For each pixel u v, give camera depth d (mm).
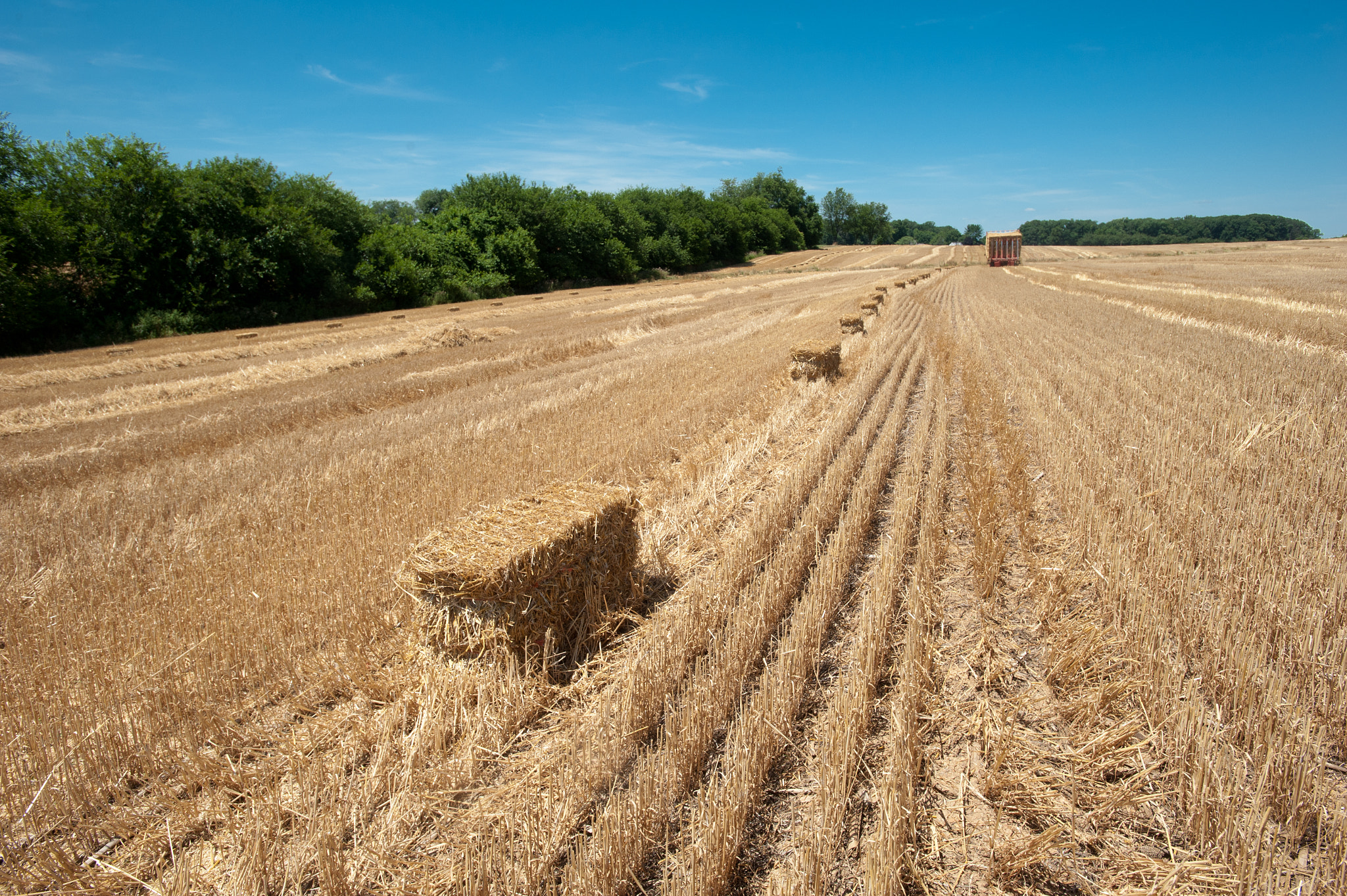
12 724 3729
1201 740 3158
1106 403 9562
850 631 4617
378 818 3139
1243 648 3793
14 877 2852
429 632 4301
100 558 6047
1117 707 3676
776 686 3719
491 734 3709
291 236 35750
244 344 23672
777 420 10039
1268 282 28203
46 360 22516
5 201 27250
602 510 4781
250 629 4621
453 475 7754
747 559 5352
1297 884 2664
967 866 2863
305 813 3141
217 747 3658
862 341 17547
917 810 3137
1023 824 3070
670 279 65875
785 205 119062
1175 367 11711
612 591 4910
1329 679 3629
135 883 2910
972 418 9508
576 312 31094
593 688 4184
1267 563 4824
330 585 5152
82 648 4512
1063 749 3504
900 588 5070
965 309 25891
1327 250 63219
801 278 54656
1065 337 16484
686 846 2896
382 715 3836
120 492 8023
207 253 32812
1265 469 6520
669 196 83875
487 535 4441
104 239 30547
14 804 3244
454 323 22297
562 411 11047
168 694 3967
